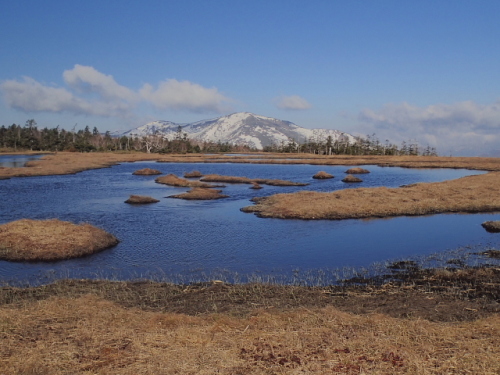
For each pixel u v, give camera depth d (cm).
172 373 783
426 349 887
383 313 1213
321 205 3272
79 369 797
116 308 1200
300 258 2033
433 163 9106
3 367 789
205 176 5991
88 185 5044
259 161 9556
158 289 1502
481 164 8656
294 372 785
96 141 16475
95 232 2320
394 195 3738
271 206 3359
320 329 1001
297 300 1362
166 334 982
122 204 3638
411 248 2205
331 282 1648
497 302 1328
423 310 1241
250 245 2273
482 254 2052
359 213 3078
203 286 1548
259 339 945
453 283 1566
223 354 862
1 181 5362
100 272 1809
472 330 1005
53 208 3416
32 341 927
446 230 2628
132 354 866
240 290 1484
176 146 15625
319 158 11250
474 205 3331
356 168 7112
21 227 2291
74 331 988
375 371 789
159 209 3397
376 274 1744
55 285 1553
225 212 3256
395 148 15125
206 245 2272
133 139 17188
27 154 11875
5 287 1548
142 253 2117
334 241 2358
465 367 800
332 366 810
